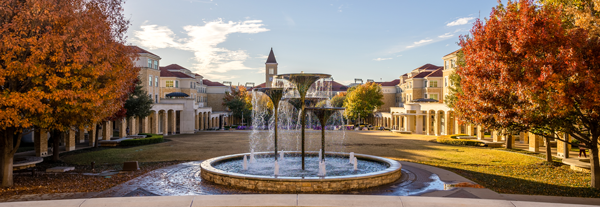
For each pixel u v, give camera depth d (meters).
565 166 17.64
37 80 10.98
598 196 10.73
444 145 29.31
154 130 42.41
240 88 81.00
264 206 6.24
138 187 12.00
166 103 46.66
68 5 10.96
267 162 17.22
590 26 11.77
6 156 12.32
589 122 11.82
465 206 6.19
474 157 21.23
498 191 11.41
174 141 33.53
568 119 11.96
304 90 14.47
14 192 11.18
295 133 47.25
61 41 10.65
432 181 12.94
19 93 10.59
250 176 11.73
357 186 11.65
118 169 16.69
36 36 10.71
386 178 12.49
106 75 12.98
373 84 65.00
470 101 13.54
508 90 11.55
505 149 26.22
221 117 81.94
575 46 10.67
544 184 12.88
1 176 13.22
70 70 11.74
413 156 21.70
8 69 10.28
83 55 11.05
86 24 11.41
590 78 9.93
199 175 14.37
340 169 14.97
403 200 6.52
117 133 46.47
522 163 18.81
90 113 13.20
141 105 33.91
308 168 15.19
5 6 10.35
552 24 11.01
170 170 15.70
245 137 39.41
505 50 11.97
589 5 12.85
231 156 17.75
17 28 10.41
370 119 80.44
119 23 14.05
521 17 11.48
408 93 66.00
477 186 11.91
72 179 13.70
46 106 11.22
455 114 15.52
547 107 10.70
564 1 13.73
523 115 11.20
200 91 79.88
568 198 9.55
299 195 6.88
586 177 14.60
